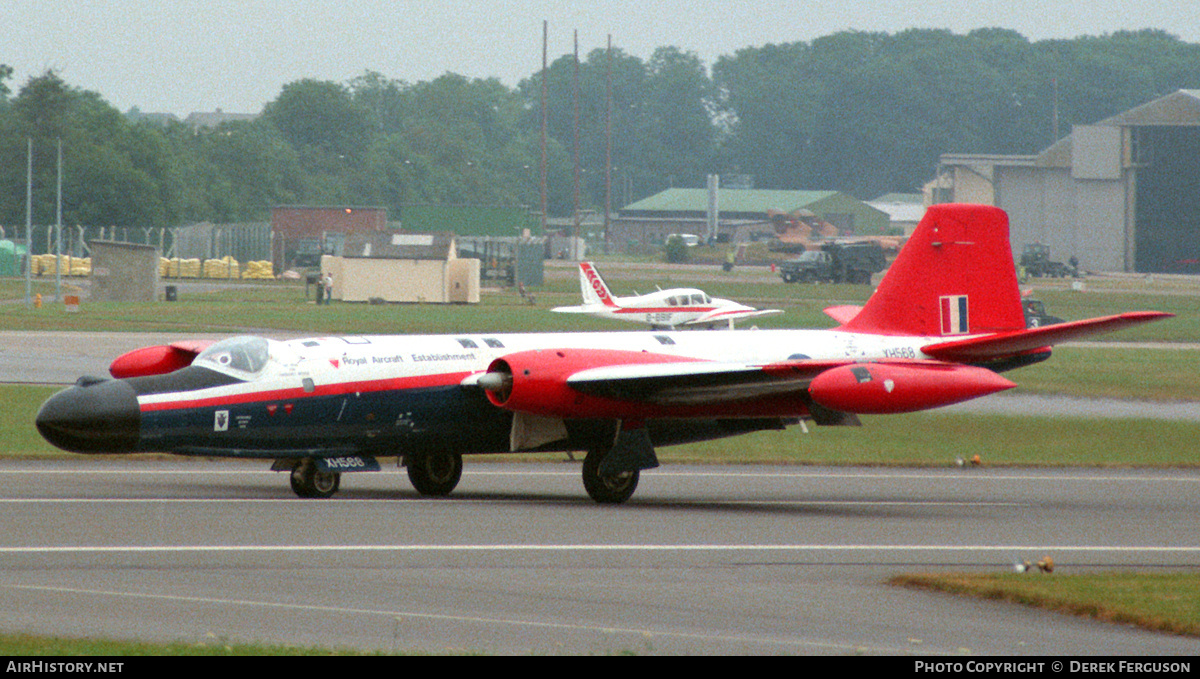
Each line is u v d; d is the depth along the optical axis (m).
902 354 92.81
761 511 78.06
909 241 95.31
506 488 86.44
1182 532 72.81
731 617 48.31
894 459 105.62
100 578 52.09
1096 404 138.88
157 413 71.44
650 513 75.75
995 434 117.62
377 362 78.12
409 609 48.06
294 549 59.44
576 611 48.56
